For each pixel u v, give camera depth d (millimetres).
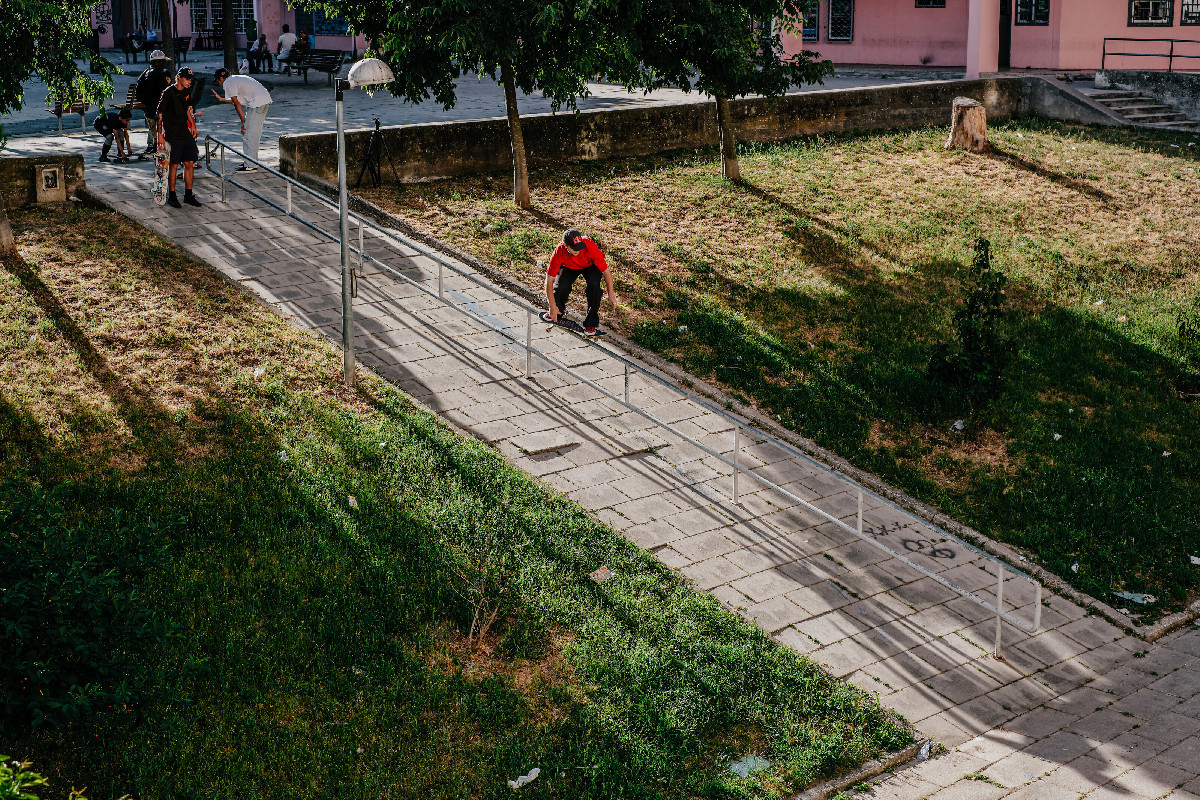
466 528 9641
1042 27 30562
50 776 6816
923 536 10820
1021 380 14062
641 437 11867
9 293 12398
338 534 9422
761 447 12062
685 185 19547
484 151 19281
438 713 7672
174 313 12578
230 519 9406
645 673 8172
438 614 8711
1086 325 15766
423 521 9680
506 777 7180
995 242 18359
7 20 12328
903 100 24562
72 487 9375
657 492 10969
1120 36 29750
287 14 43250
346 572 8992
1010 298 16484
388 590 8789
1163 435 13188
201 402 11000
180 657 7805
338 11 16828
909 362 14094
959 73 31969
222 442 10469
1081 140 24188
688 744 7621
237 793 6848
